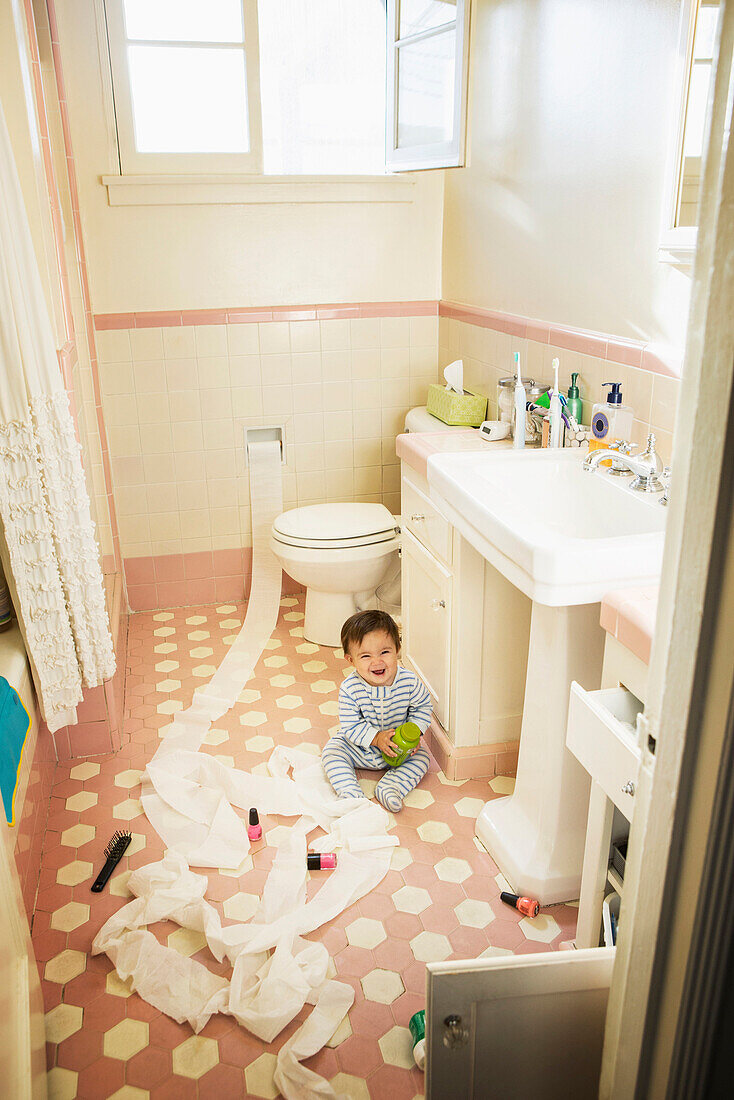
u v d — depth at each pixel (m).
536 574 1.47
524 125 2.37
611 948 1.04
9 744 1.67
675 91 1.69
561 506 1.96
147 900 1.77
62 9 2.58
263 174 2.88
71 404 2.38
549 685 1.65
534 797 1.82
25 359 1.78
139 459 3.06
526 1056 1.06
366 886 1.82
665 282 1.84
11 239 1.73
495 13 2.46
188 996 1.56
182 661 2.84
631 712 1.42
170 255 2.88
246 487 3.19
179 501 3.14
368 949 1.67
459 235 2.93
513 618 2.08
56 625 1.95
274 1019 1.49
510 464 1.96
